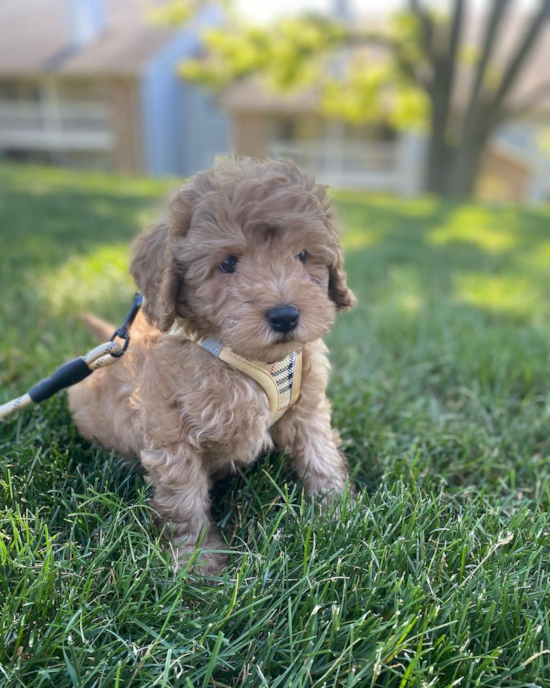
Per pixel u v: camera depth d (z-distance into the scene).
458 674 0.25
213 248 0.30
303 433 0.38
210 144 4.47
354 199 2.10
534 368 0.57
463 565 0.29
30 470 0.35
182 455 0.32
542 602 0.29
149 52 4.07
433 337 0.66
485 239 1.42
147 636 0.26
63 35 4.46
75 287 0.75
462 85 3.48
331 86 3.12
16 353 0.53
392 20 2.95
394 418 0.49
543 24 2.58
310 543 0.31
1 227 1.03
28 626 0.26
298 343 0.30
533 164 3.81
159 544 0.31
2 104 4.50
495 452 0.42
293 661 0.25
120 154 4.27
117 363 0.37
